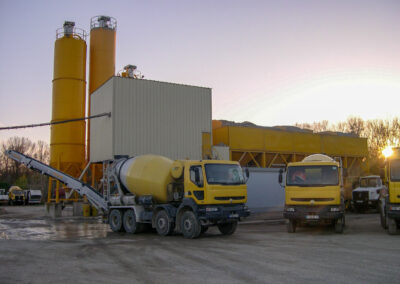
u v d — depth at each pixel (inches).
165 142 1070.4
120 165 712.4
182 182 621.9
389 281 275.7
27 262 369.4
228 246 460.1
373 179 1157.7
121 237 595.5
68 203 1257.4
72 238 585.3
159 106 1075.9
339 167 593.0
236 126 1256.8
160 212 610.9
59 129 1229.7
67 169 1226.0
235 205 577.6
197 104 1142.3
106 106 1050.1
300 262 347.9
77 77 1262.3
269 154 1327.5
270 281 279.3
